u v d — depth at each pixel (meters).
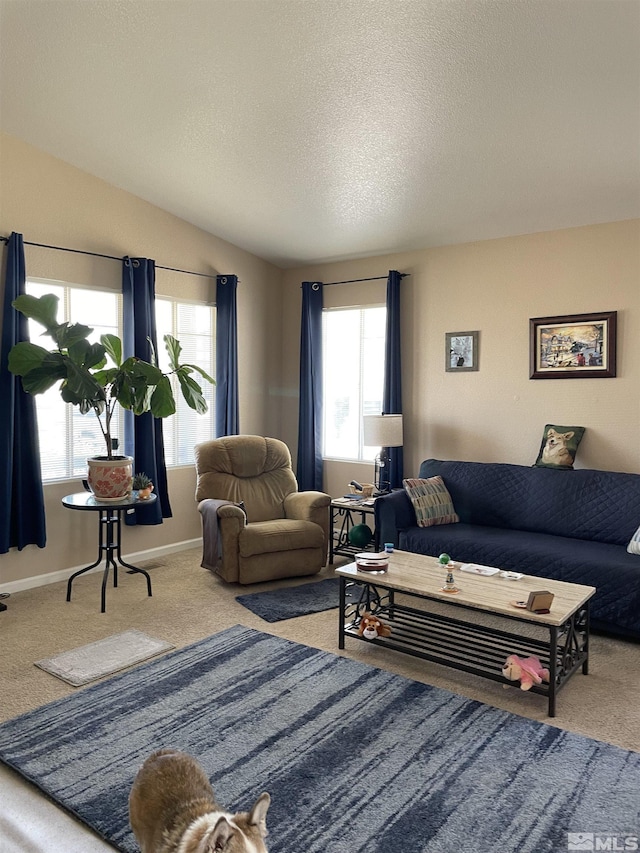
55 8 2.92
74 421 4.61
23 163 4.18
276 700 2.80
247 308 5.89
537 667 2.82
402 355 5.41
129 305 4.76
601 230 4.37
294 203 4.74
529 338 4.70
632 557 3.60
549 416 4.64
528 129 3.43
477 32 2.76
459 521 4.64
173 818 1.52
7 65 3.35
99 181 4.63
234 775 2.24
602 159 3.62
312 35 2.93
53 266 4.38
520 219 4.49
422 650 3.31
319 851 1.88
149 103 3.63
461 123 3.45
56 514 4.46
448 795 2.14
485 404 4.95
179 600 4.09
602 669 3.15
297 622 3.74
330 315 5.95
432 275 5.22
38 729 2.54
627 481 4.05
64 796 2.13
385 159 3.95
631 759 2.35
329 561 5.05
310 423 5.86
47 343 4.36
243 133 3.86
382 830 1.97
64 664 3.13
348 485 5.82
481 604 2.85
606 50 2.76
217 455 4.87
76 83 3.48
